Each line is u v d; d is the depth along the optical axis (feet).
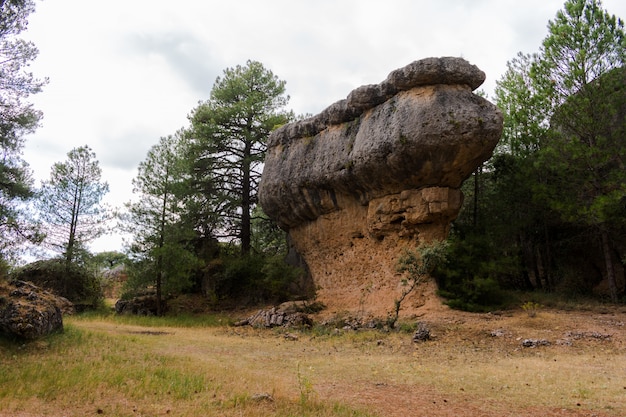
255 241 116.06
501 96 91.97
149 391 27.91
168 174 87.56
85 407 24.44
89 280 94.63
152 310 87.20
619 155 65.51
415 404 26.96
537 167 69.87
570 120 69.31
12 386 27.35
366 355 44.65
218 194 99.04
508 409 25.86
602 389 29.07
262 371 36.27
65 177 91.76
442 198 60.75
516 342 46.24
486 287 61.36
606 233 66.95
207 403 25.79
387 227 66.80
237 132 102.99
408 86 61.05
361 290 70.49
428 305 61.52
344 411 24.80
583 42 68.03
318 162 74.23
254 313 80.53
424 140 57.06
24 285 47.85
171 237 86.53
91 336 47.80
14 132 63.82
